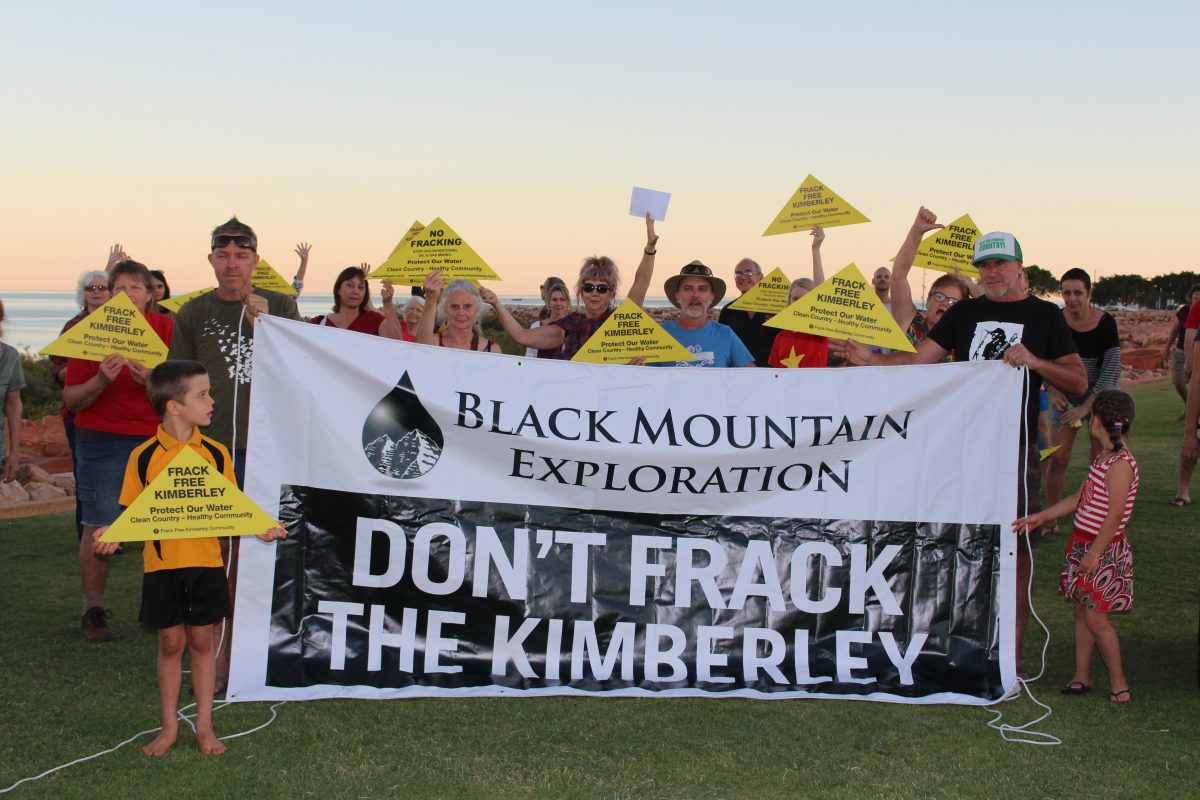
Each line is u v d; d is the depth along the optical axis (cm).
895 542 566
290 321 555
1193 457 677
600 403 570
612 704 523
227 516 454
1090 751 460
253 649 539
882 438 571
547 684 548
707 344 720
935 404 572
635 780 424
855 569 564
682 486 566
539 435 562
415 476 557
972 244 884
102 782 418
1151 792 415
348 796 407
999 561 563
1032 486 591
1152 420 1714
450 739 471
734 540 565
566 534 561
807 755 455
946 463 568
